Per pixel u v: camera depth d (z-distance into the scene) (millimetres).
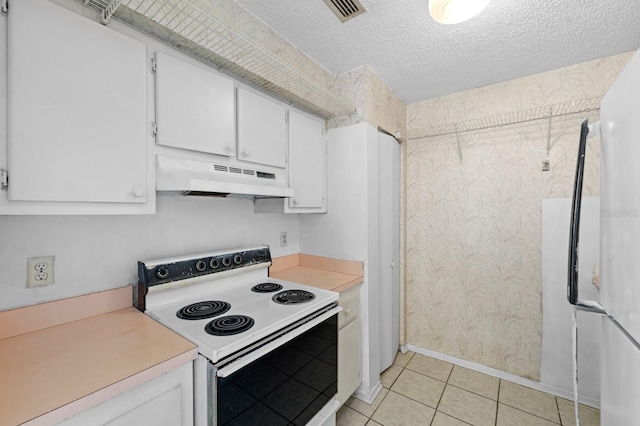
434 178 2506
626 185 591
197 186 1127
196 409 1004
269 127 1669
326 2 1417
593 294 1860
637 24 1509
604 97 735
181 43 1238
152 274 1311
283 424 1218
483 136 2268
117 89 1034
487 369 2258
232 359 1001
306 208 1969
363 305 1965
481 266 2291
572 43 1692
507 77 2119
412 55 1857
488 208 2254
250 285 1753
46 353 914
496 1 1364
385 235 2301
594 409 1835
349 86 2059
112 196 1023
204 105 1317
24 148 836
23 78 832
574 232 800
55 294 1132
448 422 1743
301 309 1353
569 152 1948
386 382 2160
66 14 913
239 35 1236
